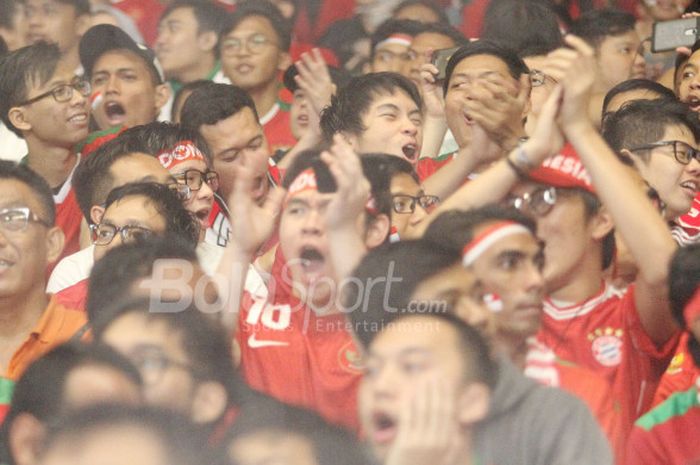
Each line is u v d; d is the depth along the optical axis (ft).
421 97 29.73
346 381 24.16
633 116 28.76
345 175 24.70
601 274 25.12
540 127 24.59
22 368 23.47
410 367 23.26
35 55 29.45
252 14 32.94
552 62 24.66
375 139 27.78
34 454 22.08
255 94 32.86
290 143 32.07
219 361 23.36
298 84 30.53
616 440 23.94
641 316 24.66
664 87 31.42
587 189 24.75
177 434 22.26
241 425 22.86
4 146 29.78
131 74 31.50
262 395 23.52
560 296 24.88
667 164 28.25
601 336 24.81
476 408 23.15
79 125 29.50
